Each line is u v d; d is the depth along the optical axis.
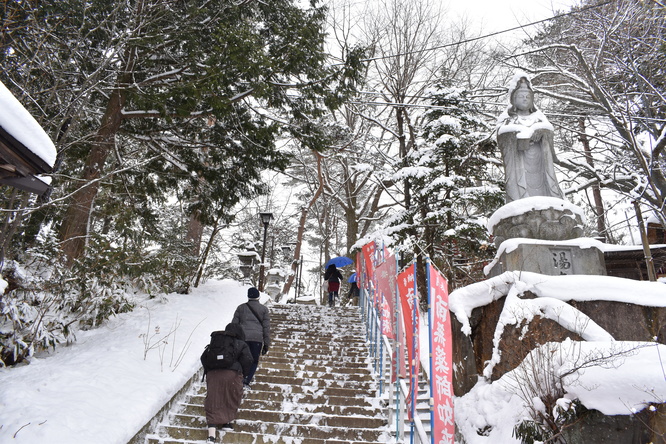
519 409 4.40
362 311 11.51
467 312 6.14
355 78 11.53
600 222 14.58
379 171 20.67
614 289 5.59
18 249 8.32
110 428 4.61
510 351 5.31
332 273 15.08
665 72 10.78
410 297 4.80
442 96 14.58
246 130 11.74
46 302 7.38
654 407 3.62
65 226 9.55
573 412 3.90
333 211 30.56
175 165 12.36
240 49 9.35
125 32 7.79
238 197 13.17
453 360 6.16
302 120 12.25
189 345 7.64
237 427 5.45
